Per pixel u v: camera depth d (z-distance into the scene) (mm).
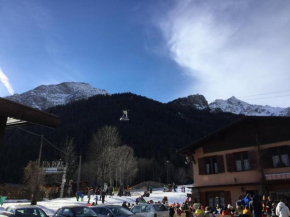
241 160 25891
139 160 111938
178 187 74188
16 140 119812
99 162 63656
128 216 13430
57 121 4832
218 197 26297
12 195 47656
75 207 12977
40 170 43062
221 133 27469
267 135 24906
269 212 19219
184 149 29250
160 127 170000
